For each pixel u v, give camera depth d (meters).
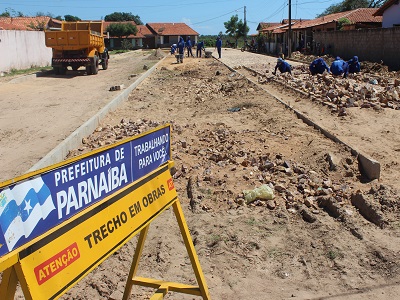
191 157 9.27
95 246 3.12
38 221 2.71
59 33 26.89
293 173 8.00
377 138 9.95
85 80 24.77
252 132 10.87
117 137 11.51
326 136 10.10
